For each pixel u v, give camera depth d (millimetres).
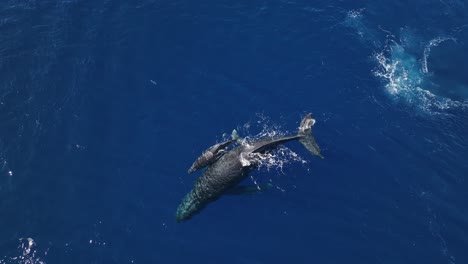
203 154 34000
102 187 34375
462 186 35031
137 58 40062
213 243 32656
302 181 35000
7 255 31266
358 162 35750
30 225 32531
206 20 42031
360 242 32875
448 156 36094
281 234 33094
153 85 38688
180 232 32938
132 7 42750
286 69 39469
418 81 39250
